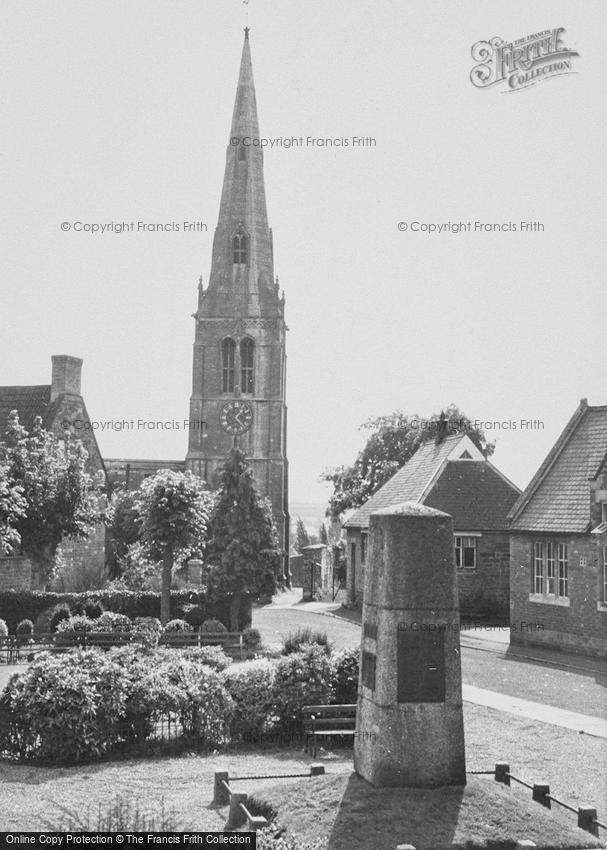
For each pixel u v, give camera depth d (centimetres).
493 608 4325
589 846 1095
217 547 4094
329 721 1738
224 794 1327
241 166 8806
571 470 3306
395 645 1243
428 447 5119
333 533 8300
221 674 1881
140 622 3381
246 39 9019
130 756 1700
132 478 8812
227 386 8569
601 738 1786
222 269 8669
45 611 3809
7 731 1667
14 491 3584
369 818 1119
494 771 1366
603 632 2878
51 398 5650
